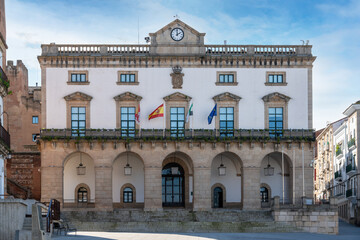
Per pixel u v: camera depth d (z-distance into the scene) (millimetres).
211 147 69188
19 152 82125
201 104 70312
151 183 68500
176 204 72562
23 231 44562
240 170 72438
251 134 69812
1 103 58656
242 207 69188
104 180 68250
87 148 68438
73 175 71188
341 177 92188
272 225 63250
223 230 62219
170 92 70312
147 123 69750
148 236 54281
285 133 70125
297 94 71062
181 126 70062
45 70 69938
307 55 71562
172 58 70438
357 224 78375
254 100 70688
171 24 71062
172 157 72250
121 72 70375
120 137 68375
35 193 81750
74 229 54000
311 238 57438
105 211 66750
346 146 88188
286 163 72562
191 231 61875
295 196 69750
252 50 71438
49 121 69438
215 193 73000
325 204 65562
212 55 70688
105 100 69938
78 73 70188
